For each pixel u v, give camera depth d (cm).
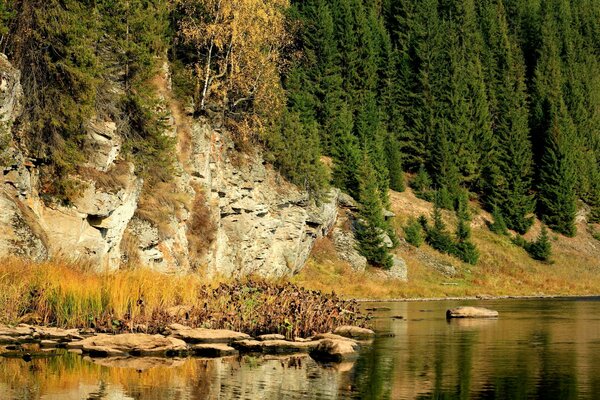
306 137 6975
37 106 3186
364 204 6775
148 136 4022
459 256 7756
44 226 3067
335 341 2078
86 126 3391
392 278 6644
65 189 3150
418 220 8038
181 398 1407
